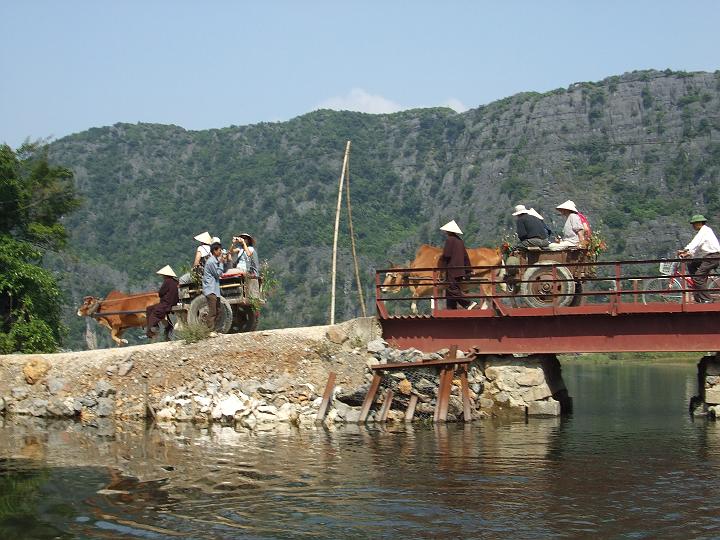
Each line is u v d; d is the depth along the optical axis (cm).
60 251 3244
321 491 1277
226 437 1730
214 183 10794
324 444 1639
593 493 1261
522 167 8669
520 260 1964
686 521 1120
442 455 1530
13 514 1169
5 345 2500
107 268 8438
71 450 1606
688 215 6812
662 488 1289
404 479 1350
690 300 1930
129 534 1080
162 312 2159
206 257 2161
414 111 12081
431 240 8312
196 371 2006
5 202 2875
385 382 1930
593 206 7375
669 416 2106
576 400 2672
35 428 1880
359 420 1891
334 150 11075
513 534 1074
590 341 1902
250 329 2230
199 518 1146
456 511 1170
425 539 1059
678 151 7856
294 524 1118
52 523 1127
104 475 1392
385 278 2278
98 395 2027
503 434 1748
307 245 8556
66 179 3166
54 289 2717
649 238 6588
